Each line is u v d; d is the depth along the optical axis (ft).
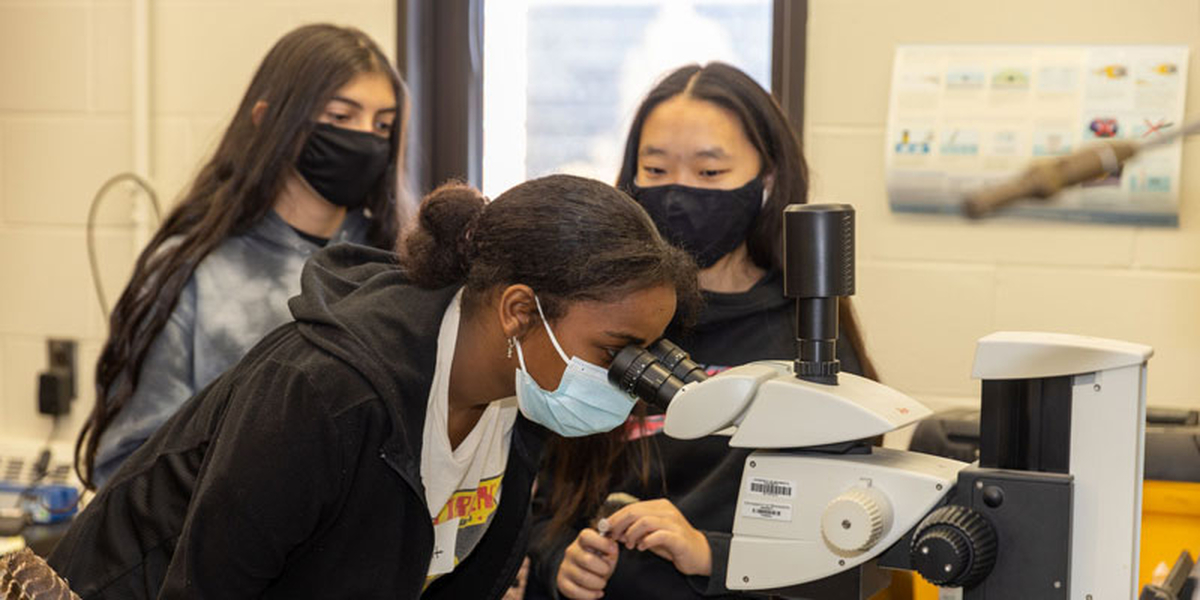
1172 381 6.72
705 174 5.58
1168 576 3.59
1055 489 3.16
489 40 8.18
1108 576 3.17
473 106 8.20
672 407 3.59
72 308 8.58
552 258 3.80
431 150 8.21
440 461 4.23
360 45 6.68
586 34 8.00
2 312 8.71
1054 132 6.64
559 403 4.05
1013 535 3.20
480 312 4.05
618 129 8.02
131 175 8.32
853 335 5.68
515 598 5.70
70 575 4.20
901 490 3.28
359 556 4.04
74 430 8.61
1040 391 3.27
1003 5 6.79
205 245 6.36
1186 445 4.90
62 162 8.51
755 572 3.45
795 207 3.44
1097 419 3.18
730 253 5.78
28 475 8.38
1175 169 6.49
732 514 5.35
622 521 5.18
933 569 3.12
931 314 7.07
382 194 6.94
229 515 3.69
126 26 8.29
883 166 7.06
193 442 4.14
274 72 6.55
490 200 4.18
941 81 6.85
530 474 4.94
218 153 6.68
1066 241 6.81
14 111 8.58
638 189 5.66
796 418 3.37
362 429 3.85
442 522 4.51
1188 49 6.51
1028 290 6.91
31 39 8.49
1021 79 6.72
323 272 4.41
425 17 8.08
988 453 3.33
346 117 6.53
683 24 7.78
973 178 6.81
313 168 6.50
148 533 4.12
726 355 5.59
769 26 7.58
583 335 3.88
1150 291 6.71
